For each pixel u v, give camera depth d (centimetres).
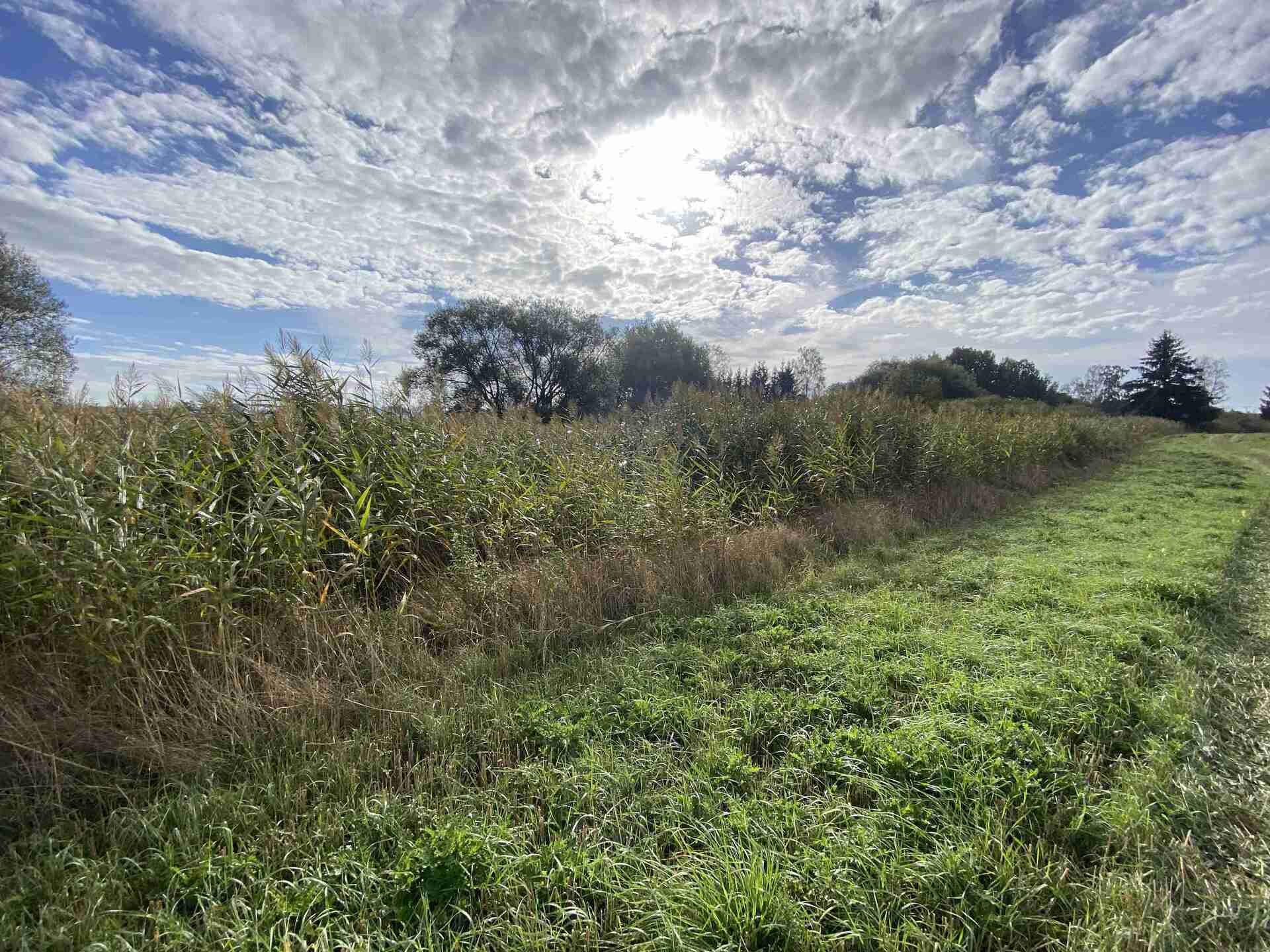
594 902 221
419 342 2867
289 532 418
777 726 331
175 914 208
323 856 237
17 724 296
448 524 561
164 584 357
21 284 1586
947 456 1177
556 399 2997
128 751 300
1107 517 945
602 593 540
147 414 488
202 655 362
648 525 672
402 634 438
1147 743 304
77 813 267
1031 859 228
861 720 336
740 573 625
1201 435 3247
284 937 192
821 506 932
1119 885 217
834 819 257
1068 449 1783
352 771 288
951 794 264
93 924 203
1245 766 290
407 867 222
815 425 1037
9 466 363
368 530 496
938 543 787
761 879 212
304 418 545
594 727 330
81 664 337
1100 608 492
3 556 327
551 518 646
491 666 415
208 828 251
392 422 601
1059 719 318
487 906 215
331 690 371
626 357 3531
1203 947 198
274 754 312
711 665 407
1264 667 402
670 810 261
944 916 209
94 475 394
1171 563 616
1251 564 654
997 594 548
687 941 195
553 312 2977
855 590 598
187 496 412
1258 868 227
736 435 976
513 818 264
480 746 321
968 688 355
